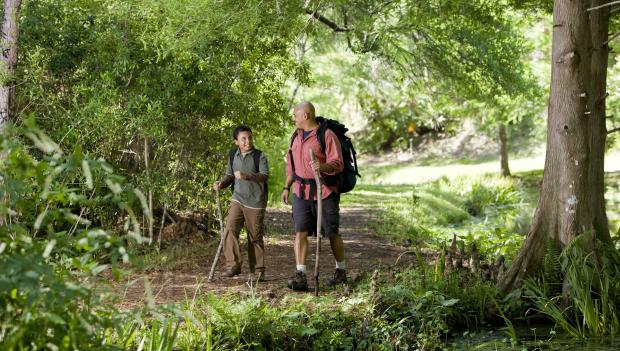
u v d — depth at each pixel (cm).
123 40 1013
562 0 820
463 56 1678
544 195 841
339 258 824
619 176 2667
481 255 1076
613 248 847
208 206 1165
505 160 2962
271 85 1248
